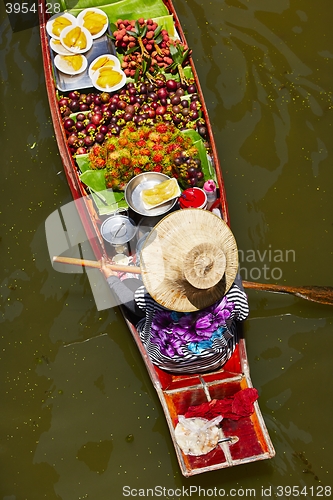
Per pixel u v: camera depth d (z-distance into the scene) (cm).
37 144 541
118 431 476
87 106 502
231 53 575
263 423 414
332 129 555
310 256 520
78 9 527
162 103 502
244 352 441
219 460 407
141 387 486
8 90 559
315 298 473
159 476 466
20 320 502
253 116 555
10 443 474
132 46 513
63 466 468
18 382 489
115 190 468
